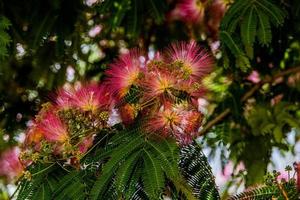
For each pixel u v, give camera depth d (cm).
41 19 406
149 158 213
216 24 404
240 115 445
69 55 431
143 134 222
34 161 235
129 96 230
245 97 452
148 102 227
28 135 240
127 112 229
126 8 396
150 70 229
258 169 433
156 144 218
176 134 222
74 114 235
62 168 236
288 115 437
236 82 450
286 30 411
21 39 404
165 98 226
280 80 462
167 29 455
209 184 231
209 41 413
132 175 212
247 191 230
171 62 232
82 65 455
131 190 209
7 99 457
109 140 228
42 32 406
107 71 239
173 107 223
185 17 425
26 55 434
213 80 439
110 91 237
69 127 234
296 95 461
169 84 226
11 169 243
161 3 397
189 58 232
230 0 391
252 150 441
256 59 450
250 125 439
